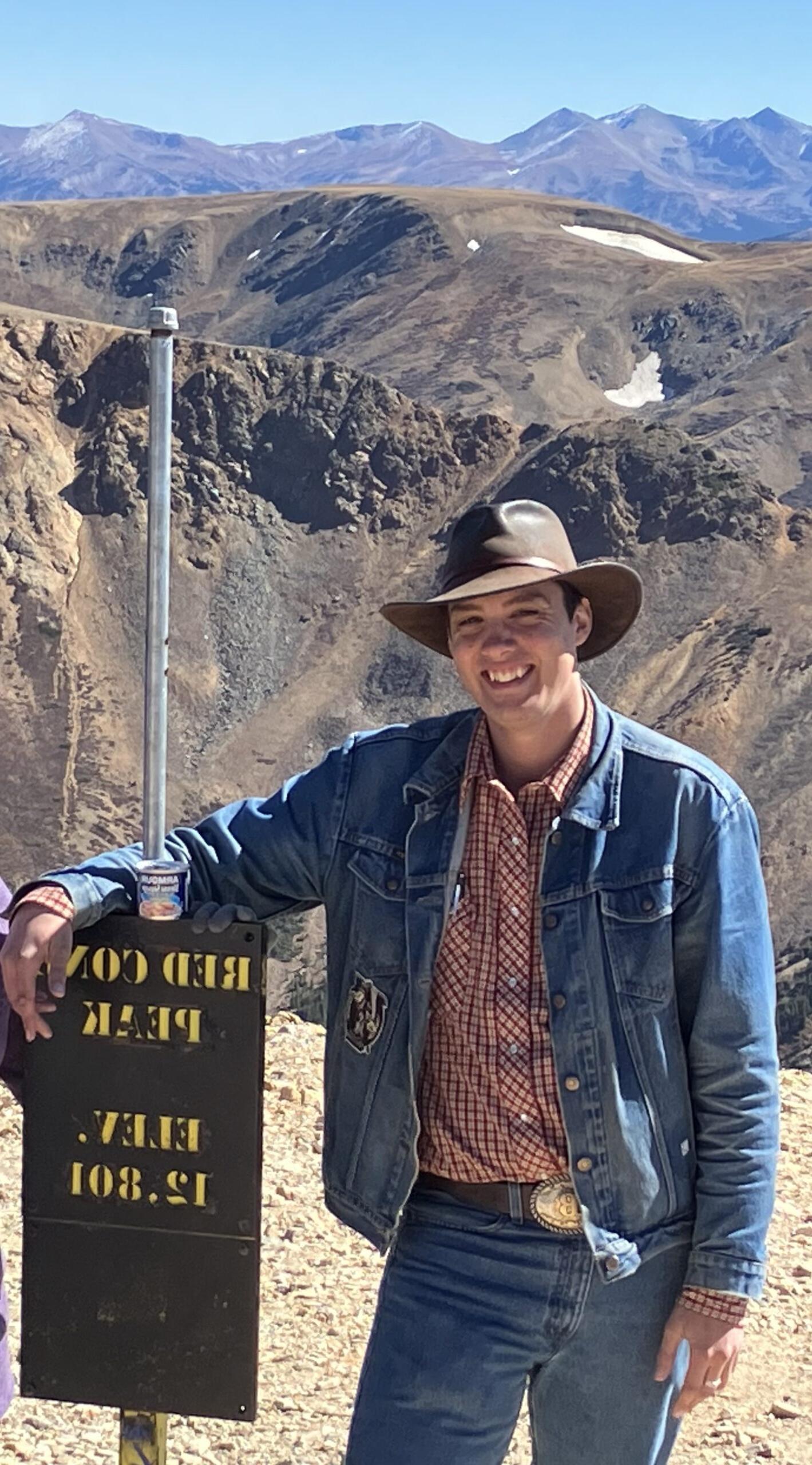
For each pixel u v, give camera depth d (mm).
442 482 183875
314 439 182000
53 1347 3287
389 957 3338
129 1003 3199
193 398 181375
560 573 3234
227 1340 3221
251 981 3162
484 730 3396
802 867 126938
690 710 142500
